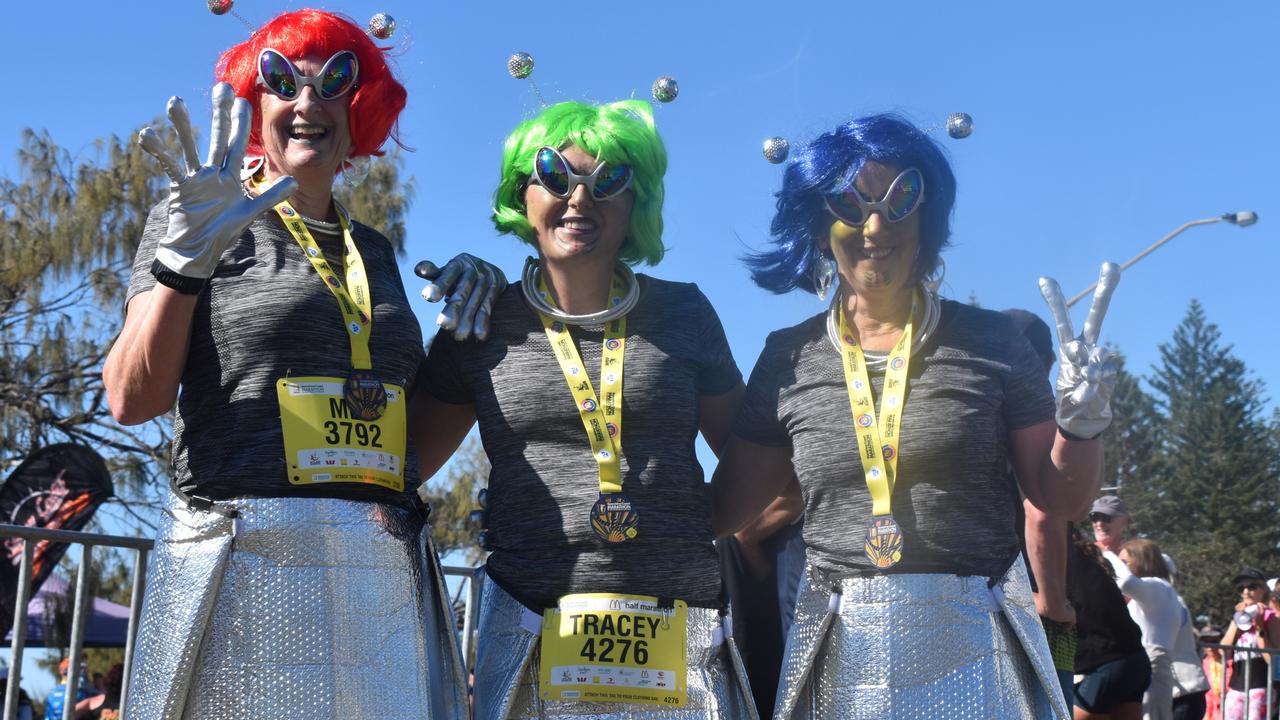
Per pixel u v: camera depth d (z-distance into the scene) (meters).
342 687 2.67
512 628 3.04
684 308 3.29
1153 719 6.39
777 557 4.05
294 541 2.70
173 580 2.71
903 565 3.01
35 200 13.92
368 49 3.08
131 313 2.76
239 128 2.62
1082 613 4.82
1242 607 9.12
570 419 3.08
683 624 3.03
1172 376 64.44
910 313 3.19
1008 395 3.14
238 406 2.75
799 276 3.37
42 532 3.89
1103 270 2.93
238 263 2.84
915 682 2.95
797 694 3.08
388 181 14.55
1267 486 61.22
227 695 2.64
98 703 7.37
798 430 3.19
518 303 3.25
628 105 3.33
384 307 2.95
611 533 3.00
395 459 2.85
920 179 3.13
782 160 3.39
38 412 13.80
